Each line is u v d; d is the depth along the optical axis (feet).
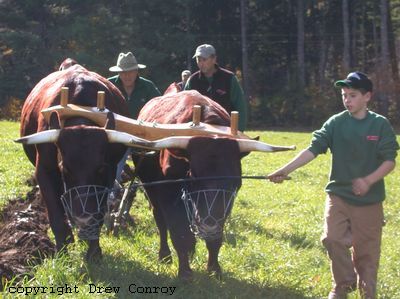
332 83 217.56
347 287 27.53
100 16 193.98
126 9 212.23
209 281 29.89
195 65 222.07
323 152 28.22
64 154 29.19
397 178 83.51
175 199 30.12
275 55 234.79
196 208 27.63
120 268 30.73
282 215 52.19
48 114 31.07
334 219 27.78
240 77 233.35
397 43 255.50
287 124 209.56
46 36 201.87
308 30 236.63
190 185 28.63
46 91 35.58
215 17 230.07
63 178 29.81
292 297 29.30
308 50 236.63
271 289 30.12
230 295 28.63
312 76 237.66
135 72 43.21
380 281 32.76
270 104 211.20
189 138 28.43
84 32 191.93
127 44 199.52
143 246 35.99
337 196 27.86
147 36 206.18
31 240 32.50
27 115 36.52
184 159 29.22
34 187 47.62
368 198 27.50
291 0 231.50
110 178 31.53
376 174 26.71
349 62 215.51
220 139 28.35
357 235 27.89
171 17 218.79
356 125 27.53
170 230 30.04
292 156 100.42
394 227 51.24
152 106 35.78
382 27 206.08
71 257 31.07
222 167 27.91
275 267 33.58
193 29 229.25
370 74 209.46
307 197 62.08
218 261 33.60
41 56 194.39
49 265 28.86
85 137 29.25
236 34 230.07
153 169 33.65
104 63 190.08
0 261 29.71
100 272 29.86
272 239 41.65
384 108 203.00
